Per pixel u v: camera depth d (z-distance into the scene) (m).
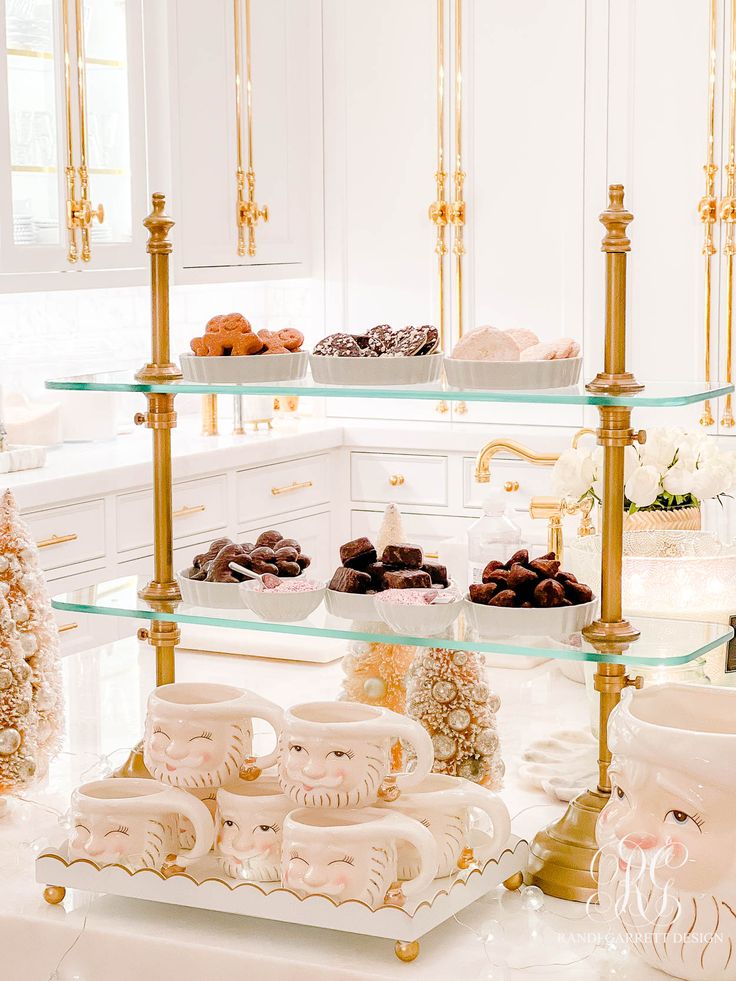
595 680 1.31
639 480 1.96
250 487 4.20
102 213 3.74
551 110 4.36
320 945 1.16
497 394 1.30
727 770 1.03
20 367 4.08
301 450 4.38
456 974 1.10
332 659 1.99
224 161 4.30
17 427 3.87
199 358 1.46
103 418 4.11
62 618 3.44
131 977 1.19
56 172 3.60
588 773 1.55
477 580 1.47
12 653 1.49
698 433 2.07
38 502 3.32
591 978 1.09
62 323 4.22
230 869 1.22
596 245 4.34
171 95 4.02
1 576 1.50
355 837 1.14
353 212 4.72
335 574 1.45
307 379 1.50
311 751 1.16
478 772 1.43
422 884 1.14
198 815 1.22
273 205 4.57
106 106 3.80
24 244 3.51
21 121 3.48
